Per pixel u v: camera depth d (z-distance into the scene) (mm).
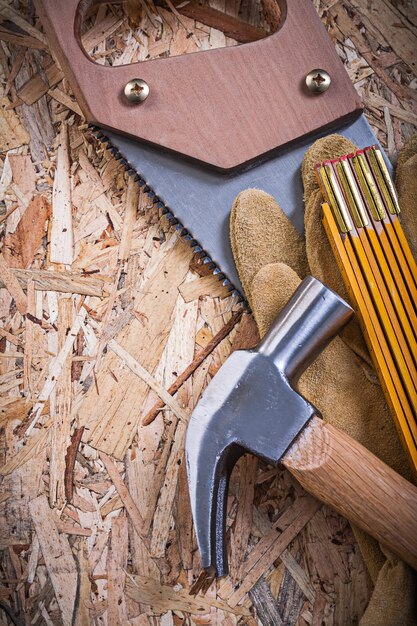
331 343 898
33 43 1062
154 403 958
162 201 967
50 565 915
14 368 970
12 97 1048
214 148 956
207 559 809
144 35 1073
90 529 923
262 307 897
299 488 930
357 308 880
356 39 1080
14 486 936
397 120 1057
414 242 912
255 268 935
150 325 983
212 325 980
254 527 917
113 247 1008
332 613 890
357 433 878
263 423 821
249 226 936
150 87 957
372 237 892
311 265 920
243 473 932
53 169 1028
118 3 1075
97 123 954
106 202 1021
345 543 908
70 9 953
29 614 902
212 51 970
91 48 1061
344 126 995
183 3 1085
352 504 807
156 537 919
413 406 859
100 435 951
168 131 955
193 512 815
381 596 811
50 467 942
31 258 1002
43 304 990
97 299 993
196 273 997
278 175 979
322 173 901
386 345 871
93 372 970
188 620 897
